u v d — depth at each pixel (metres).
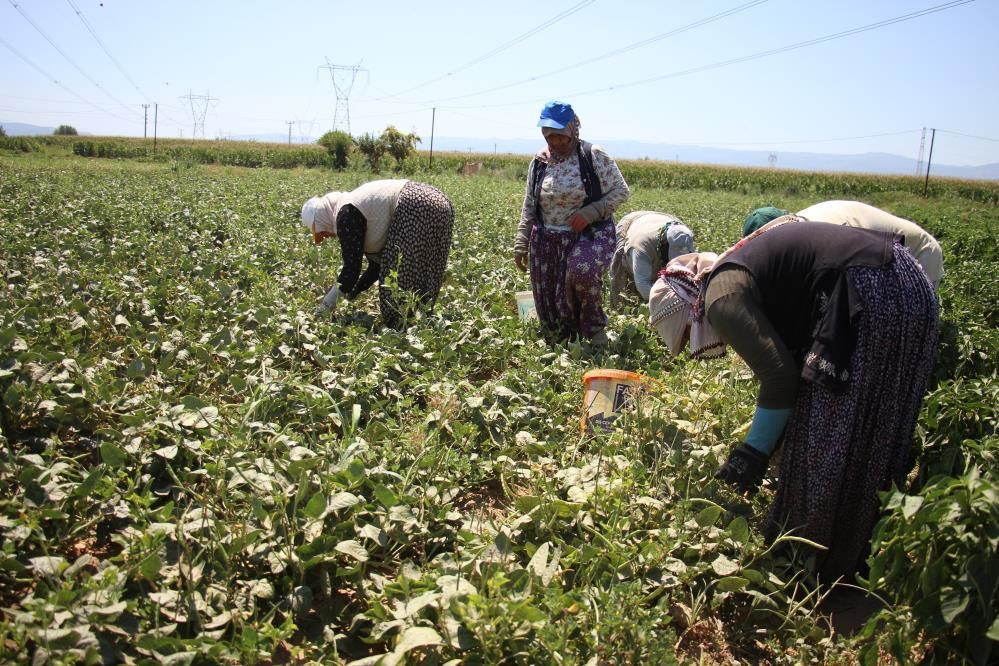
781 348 2.77
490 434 3.80
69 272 5.89
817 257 2.74
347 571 2.64
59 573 2.33
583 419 3.96
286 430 3.36
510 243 10.07
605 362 5.01
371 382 4.03
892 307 2.64
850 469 2.75
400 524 2.87
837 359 2.65
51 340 4.25
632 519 3.04
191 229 9.48
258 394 3.68
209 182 20.17
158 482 3.09
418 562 2.88
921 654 2.55
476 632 2.29
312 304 6.06
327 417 3.83
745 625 2.74
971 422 3.10
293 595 2.53
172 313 5.48
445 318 5.67
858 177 50.28
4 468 2.82
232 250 7.86
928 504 2.21
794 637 2.65
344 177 28.56
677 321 3.38
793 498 2.87
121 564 2.62
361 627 2.53
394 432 3.63
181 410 3.35
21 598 2.47
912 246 3.91
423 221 5.43
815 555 2.88
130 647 2.24
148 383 3.96
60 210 10.02
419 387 4.20
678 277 3.42
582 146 5.38
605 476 3.29
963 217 25.70
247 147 58.50
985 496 2.13
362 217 5.44
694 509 3.14
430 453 3.31
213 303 5.54
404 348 4.77
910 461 3.38
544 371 4.66
